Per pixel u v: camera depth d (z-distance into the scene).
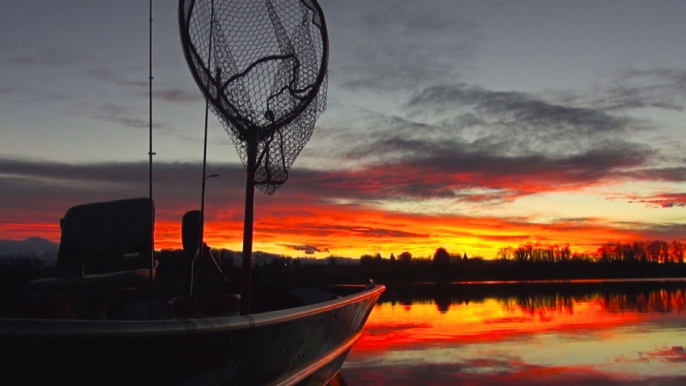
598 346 7.65
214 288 5.68
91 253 3.98
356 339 6.06
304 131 4.14
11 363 1.92
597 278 34.56
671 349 7.43
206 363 2.84
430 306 13.34
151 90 3.37
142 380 2.51
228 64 3.94
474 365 6.48
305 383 4.49
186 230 4.39
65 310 3.63
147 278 3.64
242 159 4.09
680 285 23.66
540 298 15.81
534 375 6.00
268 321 3.15
